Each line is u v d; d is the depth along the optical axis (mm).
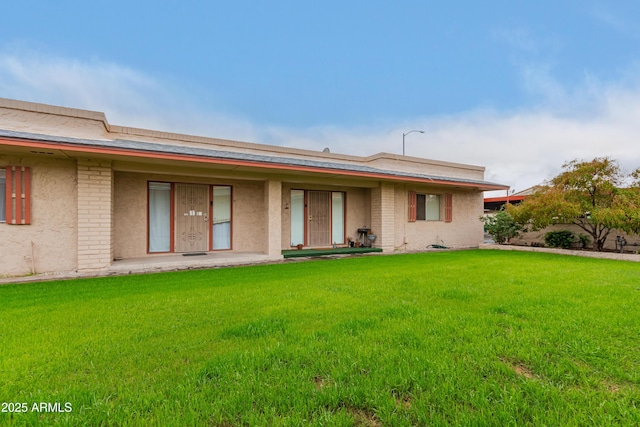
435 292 4879
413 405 1982
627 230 9641
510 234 13023
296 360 2578
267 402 2027
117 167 7680
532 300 4344
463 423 1818
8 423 1813
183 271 7281
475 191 14836
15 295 4836
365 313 3824
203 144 10266
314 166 9117
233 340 3027
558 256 10109
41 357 2629
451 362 2520
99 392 2135
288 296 4672
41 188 6871
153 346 2875
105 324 3457
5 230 6578
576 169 10703
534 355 2617
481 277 6133
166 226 9250
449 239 13836
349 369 2420
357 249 11188
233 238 10164
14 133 6223
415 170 13398
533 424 1812
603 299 4398
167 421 1834
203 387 2178
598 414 1890
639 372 2367
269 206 9609
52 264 6949
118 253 8469
